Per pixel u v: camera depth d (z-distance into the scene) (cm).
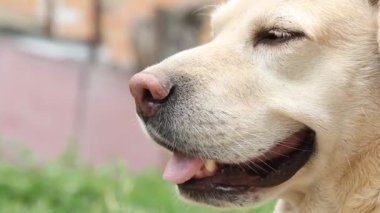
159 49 178
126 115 184
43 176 126
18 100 182
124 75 187
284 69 67
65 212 115
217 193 68
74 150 149
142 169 167
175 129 67
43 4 191
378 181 67
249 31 69
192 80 68
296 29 67
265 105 68
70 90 186
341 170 68
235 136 67
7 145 159
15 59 184
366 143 67
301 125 68
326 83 66
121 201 114
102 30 193
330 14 67
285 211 74
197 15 174
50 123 182
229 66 69
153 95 67
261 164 69
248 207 69
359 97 67
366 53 67
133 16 189
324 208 70
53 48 189
